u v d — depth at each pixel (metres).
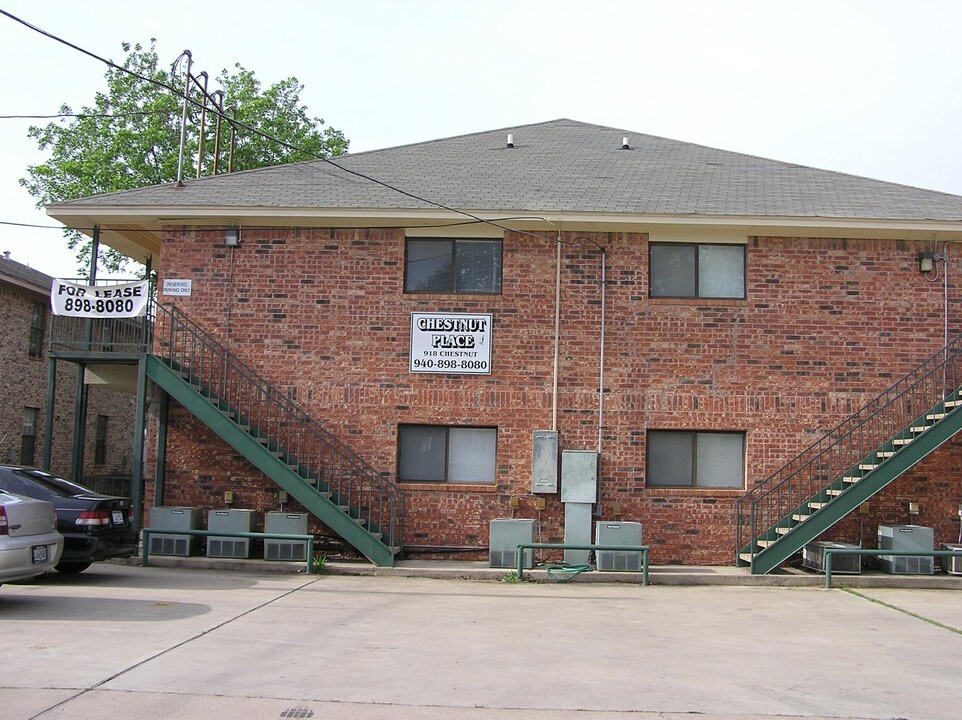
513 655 8.80
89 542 12.72
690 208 15.78
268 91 32.75
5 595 11.47
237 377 15.93
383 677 7.78
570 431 15.68
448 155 19.27
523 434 15.68
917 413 15.65
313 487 14.77
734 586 14.05
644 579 13.95
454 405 15.76
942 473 15.69
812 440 15.66
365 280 16.03
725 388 15.71
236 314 16.06
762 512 15.50
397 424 15.80
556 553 15.48
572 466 15.34
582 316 15.84
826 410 15.69
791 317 15.83
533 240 15.98
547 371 15.75
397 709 6.86
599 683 7.81
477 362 15.80
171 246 16.23
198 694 7.06
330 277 16.06
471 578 14.20
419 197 16.25
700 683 7.92
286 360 15.97
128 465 30.72
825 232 15.70
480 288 16.09
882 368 15.76
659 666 8.52
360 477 15.68
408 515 15.60
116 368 16.25
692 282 16.03
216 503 15.90
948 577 14.44
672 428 15.68
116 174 30.83
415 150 19.73
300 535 14.54
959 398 15.00
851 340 15.79
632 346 15.78
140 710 6.61
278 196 16.36
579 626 10.48
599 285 15.88
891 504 15.63
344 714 6.69
